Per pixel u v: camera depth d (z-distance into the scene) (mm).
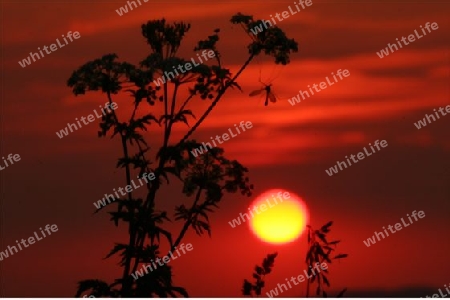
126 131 17859
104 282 17297
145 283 17344
